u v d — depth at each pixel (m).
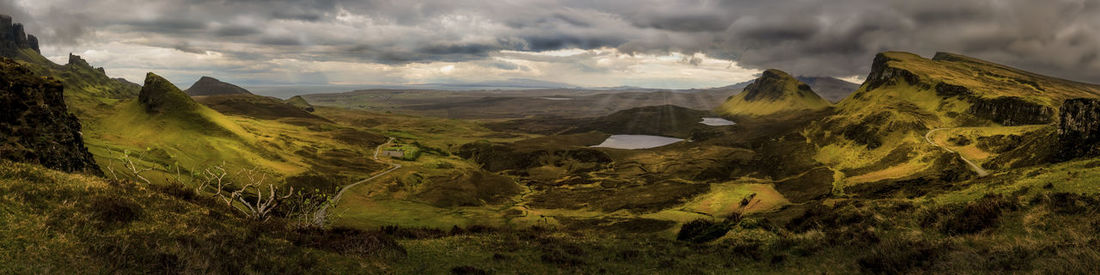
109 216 17.75
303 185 136.25
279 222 28.27
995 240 25.70
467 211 119.69
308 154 188.75
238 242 19.52
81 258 14.26
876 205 44.56
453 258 26.50
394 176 168.88
